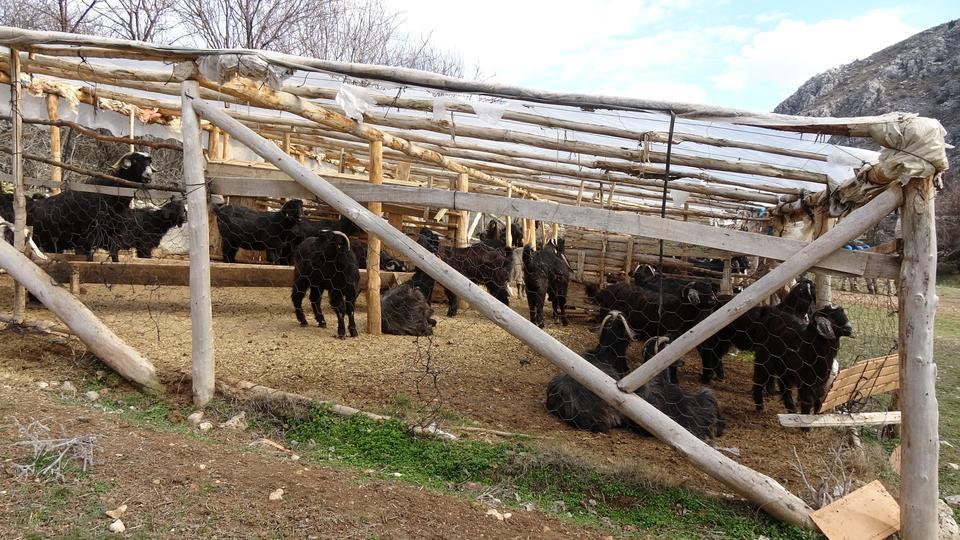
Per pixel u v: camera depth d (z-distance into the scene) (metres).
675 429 4.12
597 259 11.96
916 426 3.73
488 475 4.25
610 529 3.71
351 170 15.77
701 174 8.91
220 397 5.09
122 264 7.64
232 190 5.32
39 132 12.38
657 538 3.67
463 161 11.31
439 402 5.39
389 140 8.19
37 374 5.07
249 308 9.02
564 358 4.29
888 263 3.92
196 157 5.09
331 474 3.85
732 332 7.16
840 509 3.90
